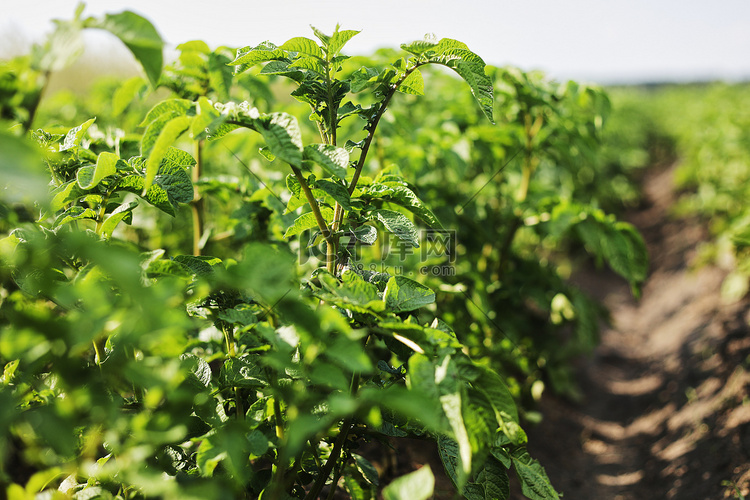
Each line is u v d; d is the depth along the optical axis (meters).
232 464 1.00
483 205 3.23
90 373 0.94
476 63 1.25
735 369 3.08
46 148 1.28
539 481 1.29
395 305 1.19
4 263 1.07
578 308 3.02
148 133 1.14
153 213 2.59
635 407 3.69
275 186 2.25
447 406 0.98
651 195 10.57
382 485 1.96
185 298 1.09
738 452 2.39
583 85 2.47
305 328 0.95
